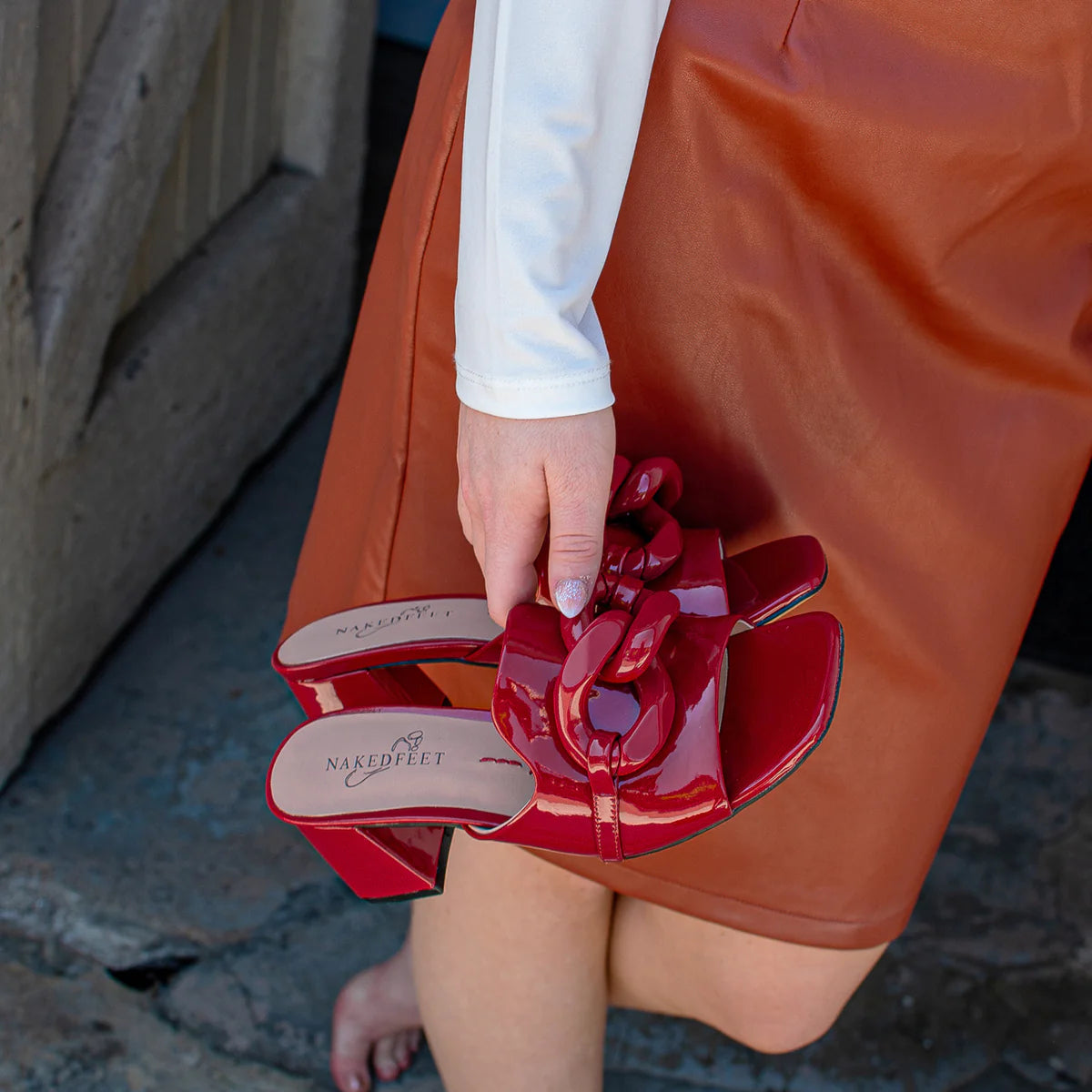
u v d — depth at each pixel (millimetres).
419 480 975
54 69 1310
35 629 1533
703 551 819
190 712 1747
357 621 955
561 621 761
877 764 957
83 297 1400
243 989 1462
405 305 909
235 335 1918
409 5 3312
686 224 803
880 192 773
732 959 1102
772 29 748
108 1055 1374
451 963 1127
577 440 722
